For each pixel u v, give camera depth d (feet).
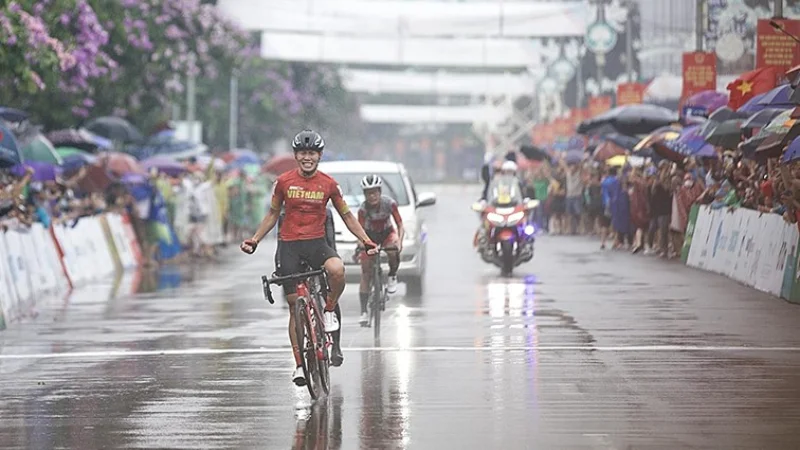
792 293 161.89
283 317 154.30
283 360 116.78
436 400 94.48
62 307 169.99
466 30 421.18
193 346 127.24
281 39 441.27
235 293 189.47
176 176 298.15
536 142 593.42
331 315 99.55
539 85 545.03
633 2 418.51
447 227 412.16
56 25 234.58
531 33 416.67
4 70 202.08
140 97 312.09
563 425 84.58
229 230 345.31
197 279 218.38
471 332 135.13
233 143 508.12
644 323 141.59
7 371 112.16
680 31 354.74
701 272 215.51
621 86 342.03
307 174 97.91
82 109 268.00
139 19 293.02
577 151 402.93
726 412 88.69
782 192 171.83
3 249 162.50
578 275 212.23
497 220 216.33
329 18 419.74
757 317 146.51
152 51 298.97
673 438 80.23
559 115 609.01
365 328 140.26
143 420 88.07
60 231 204.95
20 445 80.38
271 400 95.50
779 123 170.50
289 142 589.73
